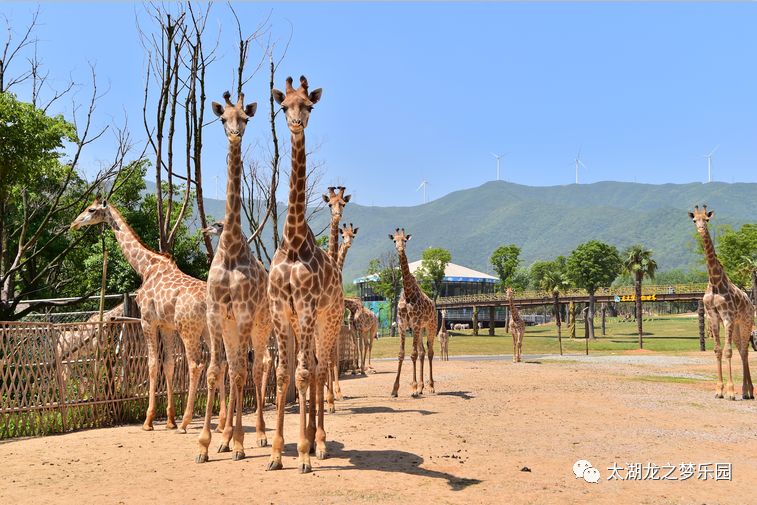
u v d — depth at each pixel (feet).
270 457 25.20
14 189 70.69
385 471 23.50
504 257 372.17
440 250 286.87
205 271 80.02
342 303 26.63
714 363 86.02
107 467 24.27
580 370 72.54
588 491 21.66
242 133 26.50
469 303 246.06
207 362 40.96
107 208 37.88
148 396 37.58
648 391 50.85
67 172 76.89
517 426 33.91
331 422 35.01
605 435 31.55
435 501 20.01
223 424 29.81
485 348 152.46
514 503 20.03
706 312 48.83
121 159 72.90
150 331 34.04
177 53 53.52
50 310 72.79
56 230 78.38
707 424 35.22
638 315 147.74
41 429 32.60
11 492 20.77
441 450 27.50
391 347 156.04
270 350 45.52
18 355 32.24
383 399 46.39
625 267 217.97
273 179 56.95
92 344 35.50
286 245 24.43
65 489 21.13
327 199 33.71
